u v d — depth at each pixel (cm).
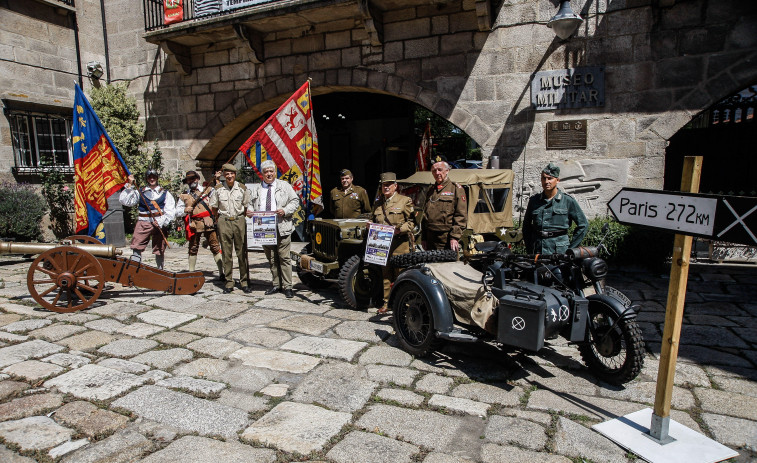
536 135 827
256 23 958
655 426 295
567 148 809
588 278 404
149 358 427
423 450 291
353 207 760
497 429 312
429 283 416
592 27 776
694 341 467
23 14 1060
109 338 477
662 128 751
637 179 773
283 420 324
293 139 726
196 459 280
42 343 462
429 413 334
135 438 303
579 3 780
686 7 720
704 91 723
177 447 293
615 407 344
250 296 647
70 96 1162
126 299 621
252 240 614
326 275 605
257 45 1012
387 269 545
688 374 395
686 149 948
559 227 471
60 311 555
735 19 697
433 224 552
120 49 1198
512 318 361
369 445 294
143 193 687
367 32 909
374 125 1411
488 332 396
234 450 290
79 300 610
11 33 1041
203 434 309
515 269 426
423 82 898
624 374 363
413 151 1266
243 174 1234
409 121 1259
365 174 1434
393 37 910
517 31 822
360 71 945
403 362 421
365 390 368
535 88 820
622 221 309
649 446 288
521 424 319
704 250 820
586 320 379
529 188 838
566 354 441
